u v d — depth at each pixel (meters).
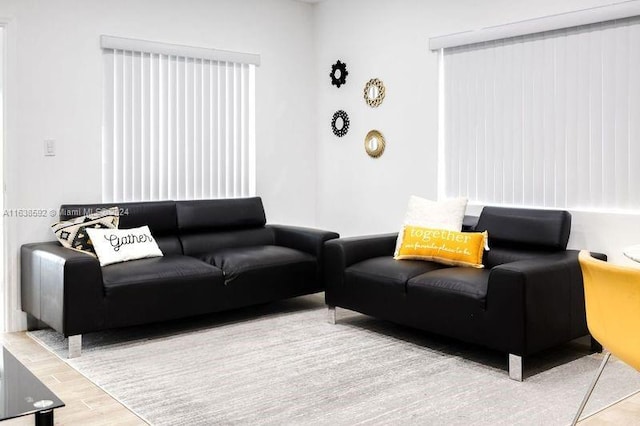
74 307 3.78
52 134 4.62
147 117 5.07
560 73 4.28
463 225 4.62
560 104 4.29
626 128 3.98
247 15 5.62
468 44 4.80
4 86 4.41
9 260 4.46
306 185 6.12
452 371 3.52
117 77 4.90
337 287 4.48
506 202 4.64
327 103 6.02
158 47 5.05
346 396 3.13
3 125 4.43
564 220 4.07
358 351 3.89
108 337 4.22
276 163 5.89
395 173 5.40
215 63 5.44
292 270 4.80
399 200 5.38
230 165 5.58
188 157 5.31
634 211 3.98
